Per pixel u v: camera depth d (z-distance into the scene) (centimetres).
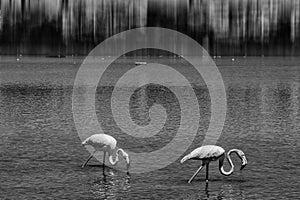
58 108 6406
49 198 2522
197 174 2969
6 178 2852
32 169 3048
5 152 3541
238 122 5269
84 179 2847
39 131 4528
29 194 2577
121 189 2677
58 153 3509
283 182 2814
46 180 2816
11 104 6844
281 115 5838
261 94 8606
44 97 7856
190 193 2617
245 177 2908
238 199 2528
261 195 2589
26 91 8931
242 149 3778
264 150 3716
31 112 5956
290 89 9606
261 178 2891
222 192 2638
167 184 2770
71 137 4216
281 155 3512
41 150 3616
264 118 5575
